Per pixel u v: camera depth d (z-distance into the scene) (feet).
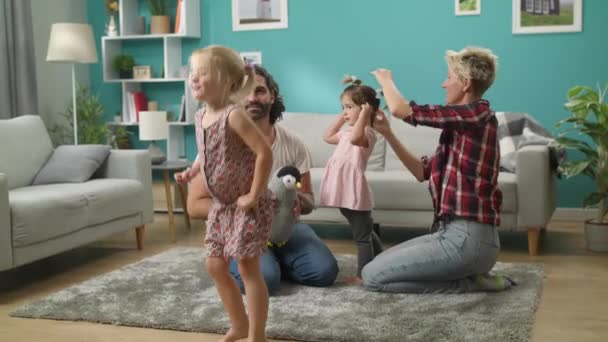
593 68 16.83
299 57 18.98
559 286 11.10
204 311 9.71
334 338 8.52
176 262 12.88
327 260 10.91
